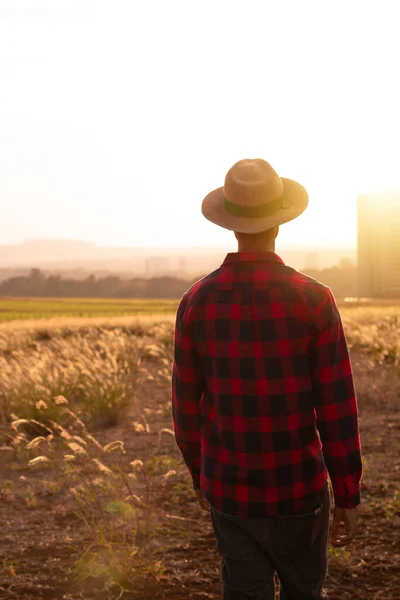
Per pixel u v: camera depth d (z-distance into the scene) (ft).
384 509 16.44
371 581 12.52
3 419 28.76
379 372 40.40
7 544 15.21
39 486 20.02
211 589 12.57
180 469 21.17
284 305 7.06
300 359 7.02
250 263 7.34
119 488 18.21
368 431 25.64
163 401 34.99
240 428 7.16
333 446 7.04
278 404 7.04
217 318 7.27
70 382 34.58
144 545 14.15
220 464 7.35
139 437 26.35
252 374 7.07
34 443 14.62
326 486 7.50
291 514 7.18
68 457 15.70
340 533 7.41
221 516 7.42
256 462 7.11
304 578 7.57
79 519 16.78
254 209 7.28
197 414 7.82
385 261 452.35
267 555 7.45
